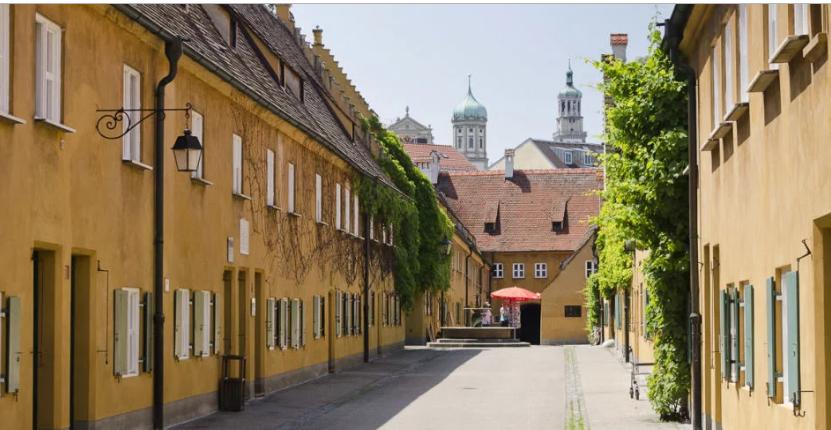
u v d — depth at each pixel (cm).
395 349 5334
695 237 2109
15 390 1485
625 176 2288
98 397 1845
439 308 6769
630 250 2609
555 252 9069
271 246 3062
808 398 1193
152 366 2094
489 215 9275
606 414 2452
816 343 1155
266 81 3247
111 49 1898
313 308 3612
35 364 1675
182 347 2289
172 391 2234
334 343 3944
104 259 1867
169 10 2402
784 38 1270
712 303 1995
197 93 2384
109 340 1894
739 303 1698
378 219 4859
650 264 2264
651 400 2327
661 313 2277
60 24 1686
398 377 3694
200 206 2412
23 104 1533
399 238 5278
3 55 1481
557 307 7325
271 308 3055
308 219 3550
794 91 1235
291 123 3164
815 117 1133
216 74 2423
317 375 3666
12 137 1498
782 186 1321
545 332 7319
